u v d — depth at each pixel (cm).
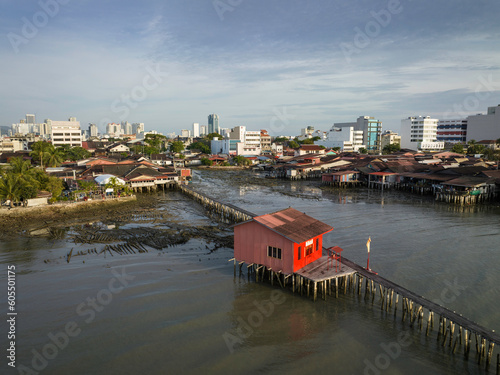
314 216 5134
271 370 1808
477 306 2409
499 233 4153
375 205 6016
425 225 4553
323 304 2470
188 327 2177
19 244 3734
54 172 7288
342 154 13562
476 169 7050
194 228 4381
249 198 6825
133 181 7300
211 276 2930
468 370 1816
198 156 15438
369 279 2511
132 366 1828
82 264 3175
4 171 5069
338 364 1856
